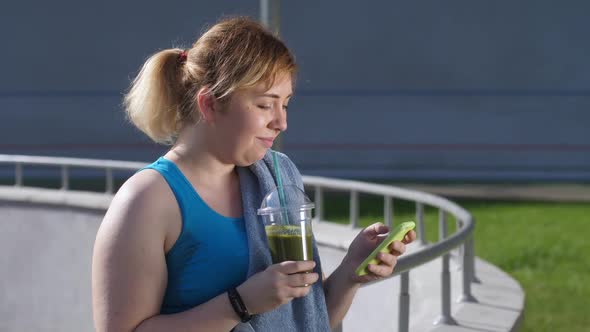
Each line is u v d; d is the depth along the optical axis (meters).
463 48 21.61
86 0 21.70
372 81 21.78
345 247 7.00
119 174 19.03
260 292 1.88
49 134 21.45
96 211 9.57
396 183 17.64
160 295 1.94
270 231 2.00
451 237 4.22
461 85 21.59
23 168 19.72
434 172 19.30
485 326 4.60
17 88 21.77
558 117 20.94
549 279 10.64
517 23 21.58
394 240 2.07
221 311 1.89
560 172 19.34
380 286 6.35
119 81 21.81
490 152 20.53
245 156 1.99
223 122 1.97
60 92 21.69
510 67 21.56
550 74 21.44
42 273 10.10
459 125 20.98
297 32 21.88
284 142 20.91
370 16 21.78
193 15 21.81
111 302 1.89
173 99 2.03
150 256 1.91
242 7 21.81
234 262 1.99
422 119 21.08
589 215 13.94
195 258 1.97
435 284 5.75
